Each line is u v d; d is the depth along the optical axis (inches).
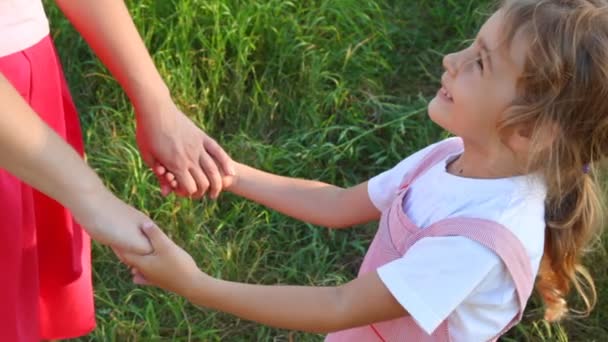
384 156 159.6
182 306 138.6
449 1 182.1
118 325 136.2
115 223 80.7
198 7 165.8
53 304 99.3
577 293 142.1
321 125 161.5
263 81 165.6
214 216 150.9
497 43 81.9
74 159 79.8
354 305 83.3
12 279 86.4
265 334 138.2
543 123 80.7
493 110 82.6
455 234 81.7
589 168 85.5
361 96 167.6
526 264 81.8
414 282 81.6
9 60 84.6
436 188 86.5
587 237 88.4
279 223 150.8
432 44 179.9
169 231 146.3
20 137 76.4
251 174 101.5
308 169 156.6
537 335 138.7
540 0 80.8
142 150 100.2
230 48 166.9
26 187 87.9
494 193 83.2
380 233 90.9
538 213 83.5
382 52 175.0
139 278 85.8
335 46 170.9
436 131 160.9
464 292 80.7
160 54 160.7
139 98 97.7
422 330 85.7
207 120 162.2
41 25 88.5
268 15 167.9
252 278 144.6
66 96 96.0
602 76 79.6
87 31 96.8
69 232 95.5
